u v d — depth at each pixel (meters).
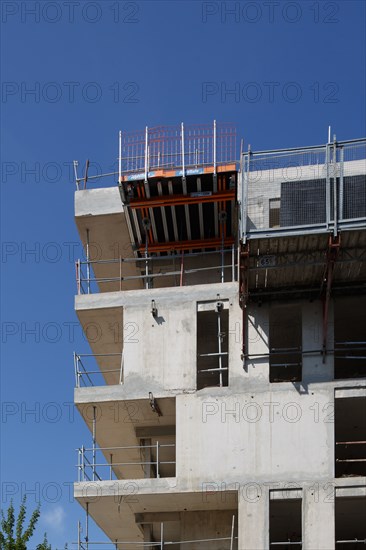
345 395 30.69
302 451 30.20
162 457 36.50
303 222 30.09
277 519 32.94
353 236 29.58
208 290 33.03
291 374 36.22
